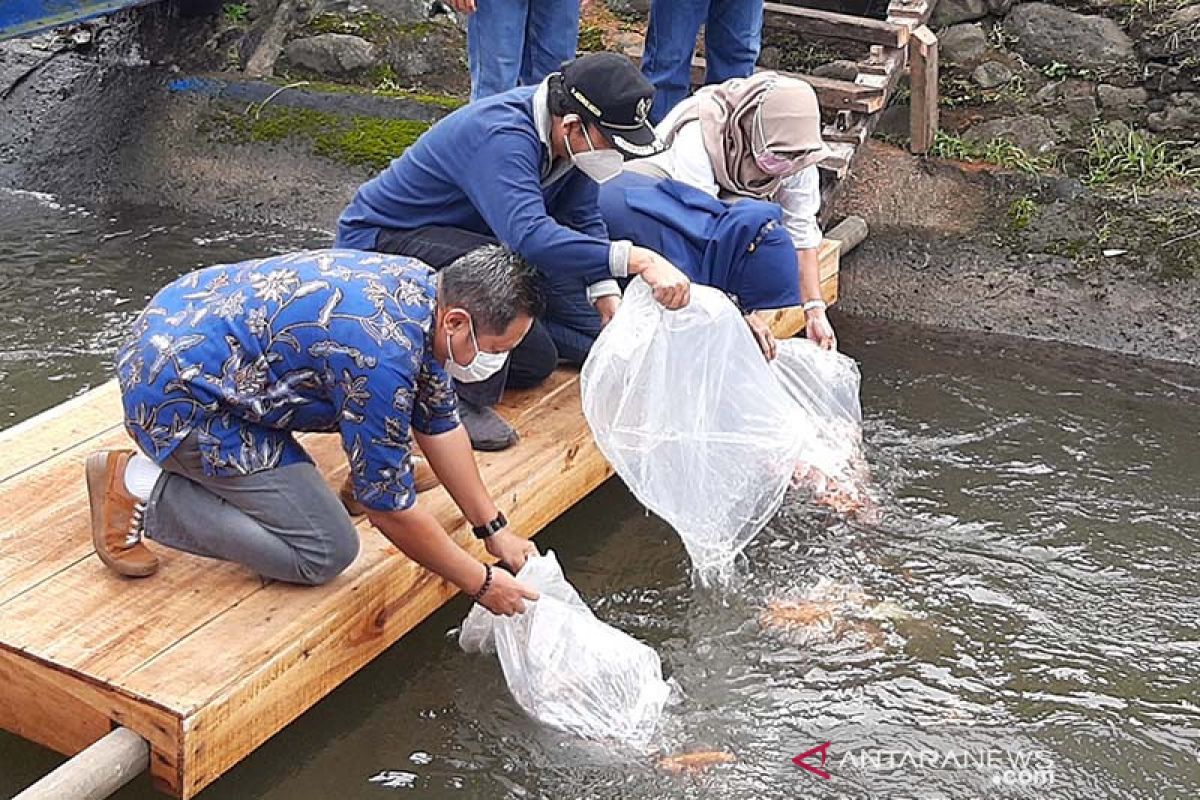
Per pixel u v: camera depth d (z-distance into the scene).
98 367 5.46
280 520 3.27
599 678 3.50
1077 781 3.44
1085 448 5.06
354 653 3.44
